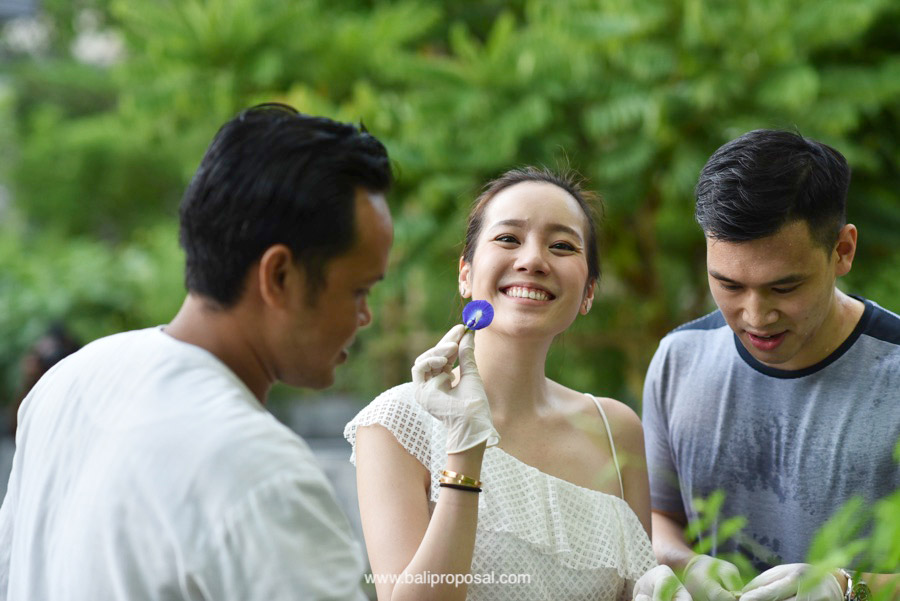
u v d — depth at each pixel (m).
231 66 6.47
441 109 5.57
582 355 6.25
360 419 1.82
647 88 5.45
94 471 1.27
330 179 1.27
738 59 5.30
